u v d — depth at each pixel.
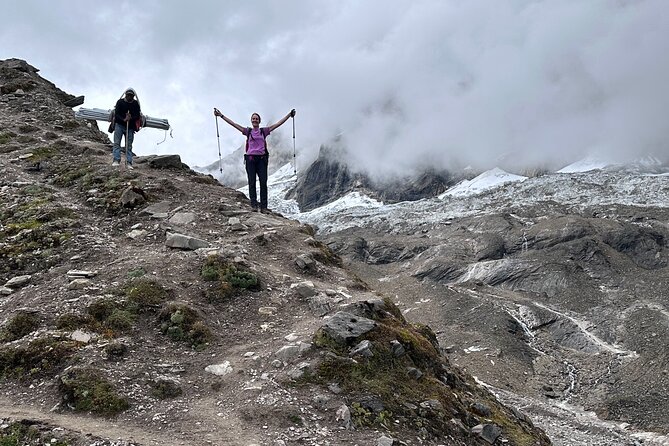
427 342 16.06
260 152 22.78
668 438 117.00
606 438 108.06
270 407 11.11
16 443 9.29
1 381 11.61
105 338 13.04
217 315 15.04
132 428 10.17
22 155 26.81
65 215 20.16
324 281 18.48
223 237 20.03
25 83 38.22
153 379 11.87
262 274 17.30
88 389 11.04
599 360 174.88
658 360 159.50
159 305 14.74
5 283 16.16
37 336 12.72
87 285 15.21
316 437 10.51
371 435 10.88
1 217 20.03
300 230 21.88
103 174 24.00
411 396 12.70
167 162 26.55
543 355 180.25
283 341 13.71
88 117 37.81
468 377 21.05
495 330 192.50
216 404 11.34
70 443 9.28
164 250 18.11
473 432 13.12
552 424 116.06
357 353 13.14
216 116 22.30
